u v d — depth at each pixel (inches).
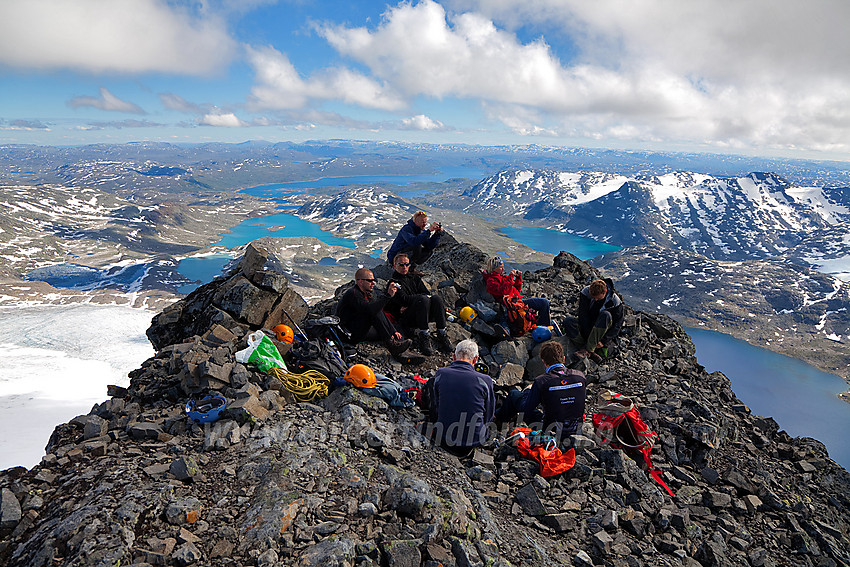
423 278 619.8
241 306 432.1
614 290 480.7
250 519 214.8
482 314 530.9
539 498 286.4
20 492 224.8
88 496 217.6
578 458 328.2
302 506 225.8
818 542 301.6
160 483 232.5
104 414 304.7
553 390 341.1
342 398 345.7
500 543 237.8
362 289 452.8
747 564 273.6
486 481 303.3
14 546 202.5
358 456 285.3
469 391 328.8
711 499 322.0
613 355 511.2
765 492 333.7
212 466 255.6
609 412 366.3
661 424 395.9
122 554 185.5
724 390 492.4
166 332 478.6
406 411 359.6
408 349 479.8
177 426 290.5
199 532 205.8
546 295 642.2
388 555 205.9
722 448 388.2
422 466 295.7
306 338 412.8
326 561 193.3
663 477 340.2
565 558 246.4
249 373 340.8
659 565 255.8
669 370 508.4
